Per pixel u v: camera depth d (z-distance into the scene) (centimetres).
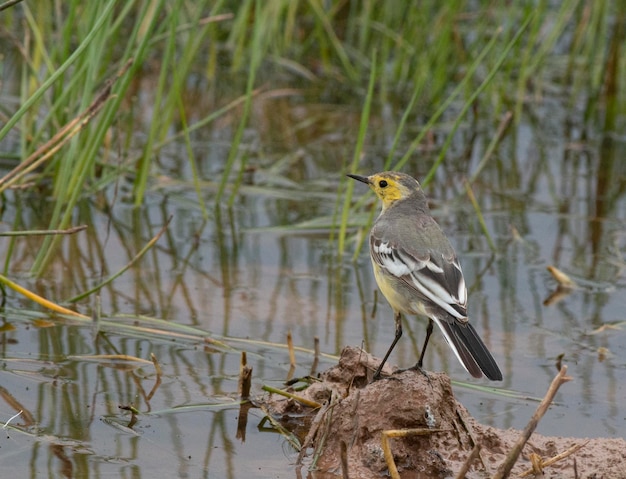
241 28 2022
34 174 1505
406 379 895
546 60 2120
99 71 1532
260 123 1902
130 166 1612
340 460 859
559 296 1291
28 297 1112
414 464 859
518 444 761
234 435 902
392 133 1908
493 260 1407
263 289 1272
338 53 2125
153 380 1004
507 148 1872
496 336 1163
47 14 1756
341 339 1138
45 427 890
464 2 2138
